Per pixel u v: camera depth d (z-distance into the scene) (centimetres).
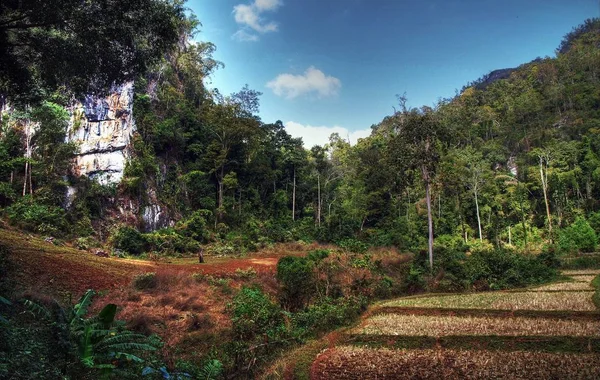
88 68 1336
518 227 4350
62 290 1236
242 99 5572
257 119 5431
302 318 1284
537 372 842
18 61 1425
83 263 1677
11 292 994
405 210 4622
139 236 3080
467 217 4512
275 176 5178
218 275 1858
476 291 2105
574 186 4447
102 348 671
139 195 3644
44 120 3247
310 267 1664
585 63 7175
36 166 3191
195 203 4234
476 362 923
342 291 1733
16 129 3316
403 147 2614
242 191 4772
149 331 1052
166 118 4466
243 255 3197
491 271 2247
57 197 3141
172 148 4338
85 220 3103
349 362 958
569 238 3572
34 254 1589
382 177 4412
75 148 3394
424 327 1265
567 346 984
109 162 3566
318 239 4225
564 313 1312
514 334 1129
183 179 4181
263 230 4200
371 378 866
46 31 1331
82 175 3400
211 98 5606
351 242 2748
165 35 1388
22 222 2467
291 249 3662
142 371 694
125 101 3803
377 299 1856
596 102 6100
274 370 906
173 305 1322
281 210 5022
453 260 2380
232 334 1081
